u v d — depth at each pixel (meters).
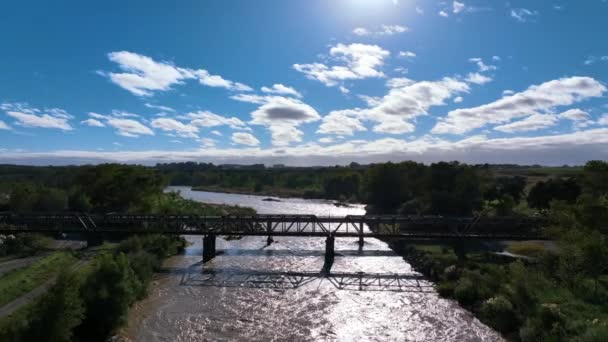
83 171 90.81
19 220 64.06
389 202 107.62
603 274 38.12
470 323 35.00
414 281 48.31
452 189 87.69
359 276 50.38
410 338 31.98
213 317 35.88
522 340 29.97
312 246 69.81
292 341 31.27
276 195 189.12
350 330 33.50
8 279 38.91
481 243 67.56
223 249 66.88
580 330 26.92
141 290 39.31
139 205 80.88
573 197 70.25
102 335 30.22
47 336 23.84
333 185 173.50
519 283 35.25
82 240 66.12
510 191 90.75
